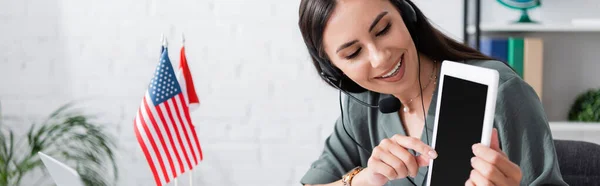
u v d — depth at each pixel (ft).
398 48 4.13
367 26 4.07
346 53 4.19
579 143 5.38
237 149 9.29
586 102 9.00
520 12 9.05
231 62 9.14
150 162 6.08
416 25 4.58
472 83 3.37
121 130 9.28
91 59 9.21
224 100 9.21
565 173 5.34
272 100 9.20
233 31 9.11
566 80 9.21
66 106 9.25
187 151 6.16
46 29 9.18
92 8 9.14
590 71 9.18
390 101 4.81
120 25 9.14
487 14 9.12
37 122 9.27
